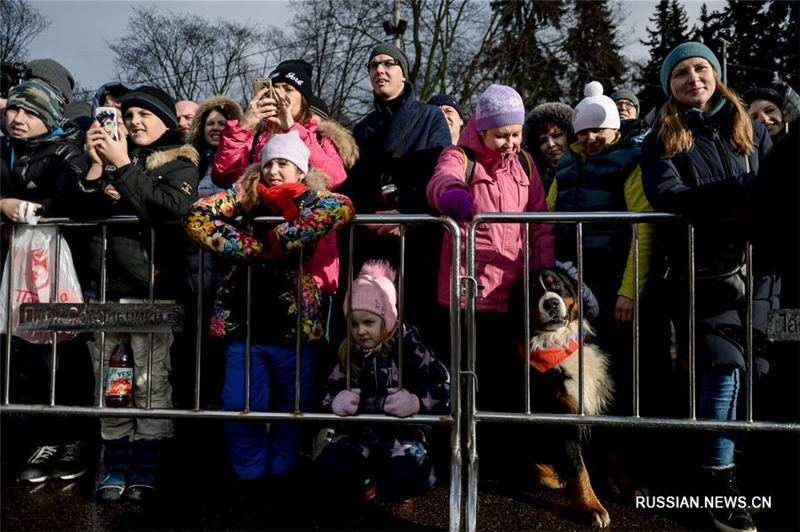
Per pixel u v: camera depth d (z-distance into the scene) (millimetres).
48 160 3285
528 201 3230
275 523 2738
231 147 3299
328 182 3008
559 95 19312
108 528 2678
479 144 3150
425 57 18781
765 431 2684
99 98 4555
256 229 2889
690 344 2738
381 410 2932
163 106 3389
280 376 3051
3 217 3074
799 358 3016
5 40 16688
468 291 2789
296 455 3172
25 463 3398
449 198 2764
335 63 21234
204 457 3523
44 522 2732
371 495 2967
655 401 3326
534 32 18984
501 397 3057
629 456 3273
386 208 3449
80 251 3268
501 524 2730
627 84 21609
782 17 21688
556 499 2986
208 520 2756
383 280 3021
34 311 3021
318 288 3033
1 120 3738
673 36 29078
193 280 3365
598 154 3488
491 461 3309
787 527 2732
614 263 3375
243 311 2928
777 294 2959
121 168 2816
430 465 2994
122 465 3049
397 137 3580
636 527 2703
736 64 22219
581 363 2783
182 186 2988
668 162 2822
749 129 2842
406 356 2959
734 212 2645
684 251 2850
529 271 3109
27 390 3414
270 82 3281
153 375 3150
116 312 2977
